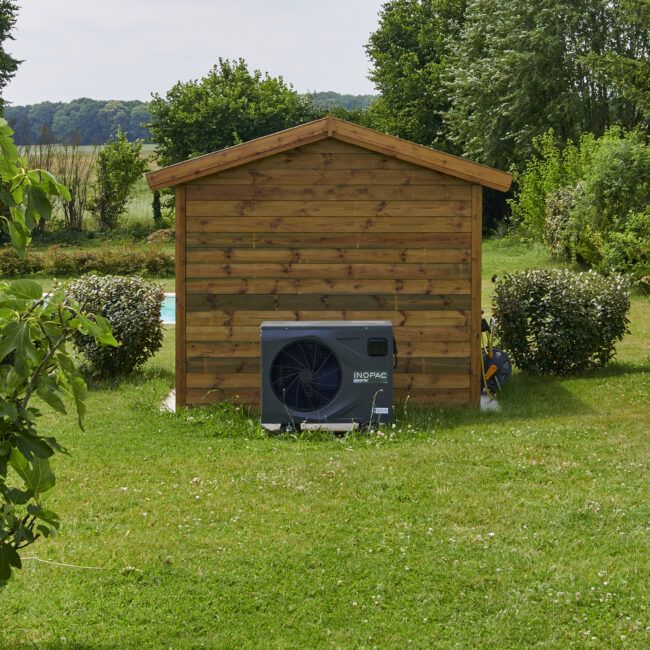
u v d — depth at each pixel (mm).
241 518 7910
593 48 42438
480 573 6645
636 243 25016
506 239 39188
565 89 42531
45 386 4602
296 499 8438
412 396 12305
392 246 12188
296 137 11969
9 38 54156
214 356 12250
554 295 14484
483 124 44625
